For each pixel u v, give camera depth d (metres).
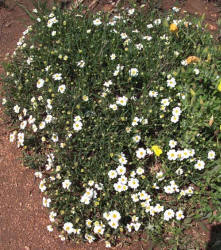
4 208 0.72
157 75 0.77
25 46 0.87
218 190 0.66
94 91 0.80
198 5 1.07
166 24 0.85
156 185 0.68
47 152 0.77
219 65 0.78
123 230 0.67
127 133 0.70
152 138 0.74
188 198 0.69
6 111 0.82
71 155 0.72
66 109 0.75
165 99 0.72
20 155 0.79
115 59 0.80
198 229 0.67
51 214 0.66
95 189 0.69
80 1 1.01
